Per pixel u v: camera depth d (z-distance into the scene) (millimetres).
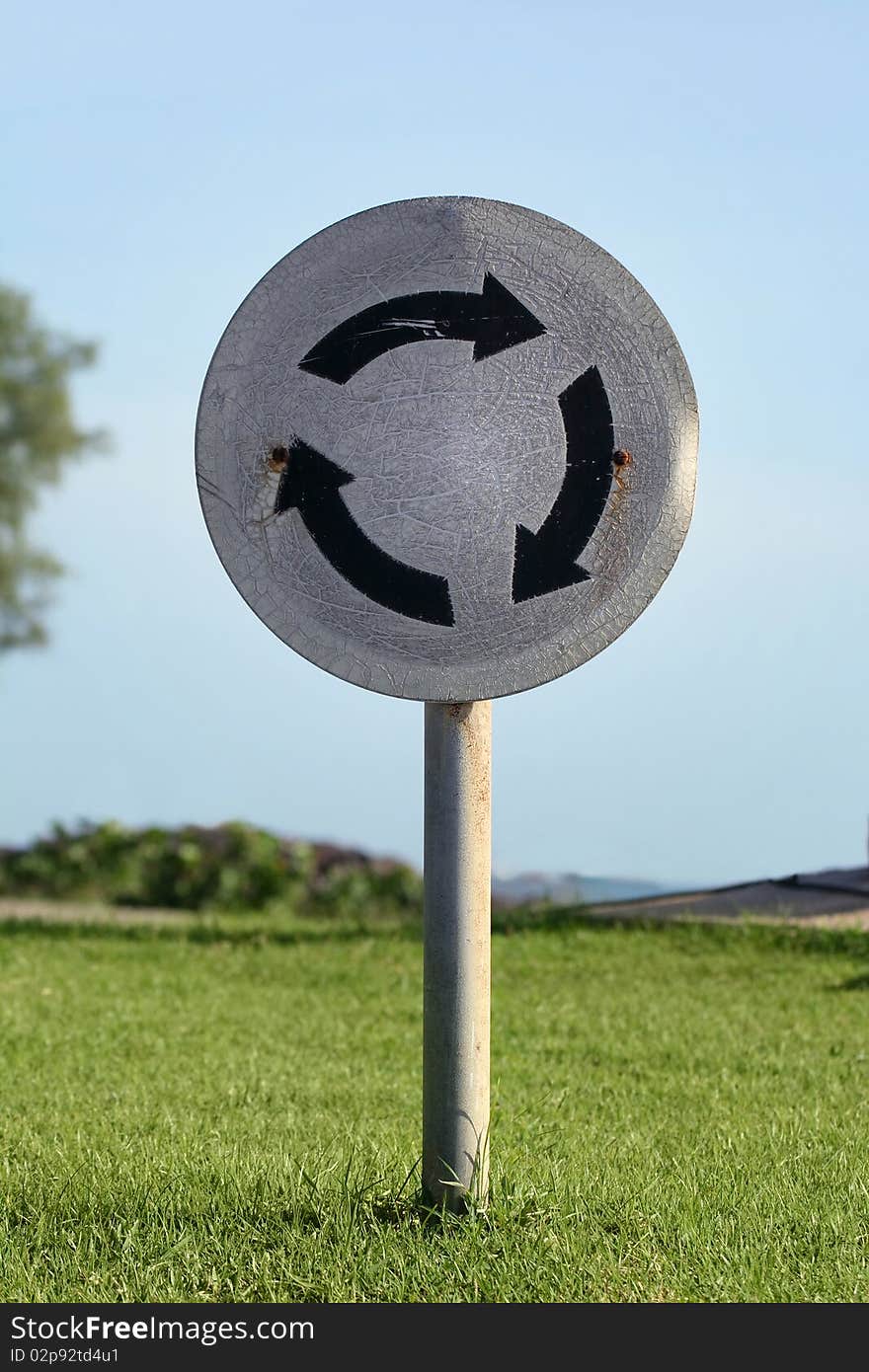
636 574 3936
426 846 4035
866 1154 5266
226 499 3914
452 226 3934
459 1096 4035
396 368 3928
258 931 12414
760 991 9508
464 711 3971
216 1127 5594
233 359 3922
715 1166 4945
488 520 3912
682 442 3953
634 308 3949
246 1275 3904
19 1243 4102
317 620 3916
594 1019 8602
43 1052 7371
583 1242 3994
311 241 3926
